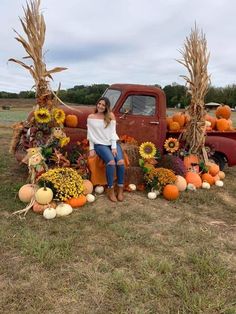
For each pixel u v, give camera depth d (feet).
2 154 28.81
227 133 25.34
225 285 10.60
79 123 22.33
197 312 9.24
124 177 19.66
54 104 19.27
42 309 9.12
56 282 10.36
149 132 22.74
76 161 19.70
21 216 15.24
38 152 17.70
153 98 22.70
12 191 17.92
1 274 10.74
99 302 9.51
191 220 16.07
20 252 12.05
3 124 58.18
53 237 13.37
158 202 18.37
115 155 17.84
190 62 22.67
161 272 11.23
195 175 21.68
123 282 10.37
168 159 21.36
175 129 23.97
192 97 22.82
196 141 22.94
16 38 18.17
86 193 18.07
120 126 22.43
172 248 13.04
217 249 13.17
